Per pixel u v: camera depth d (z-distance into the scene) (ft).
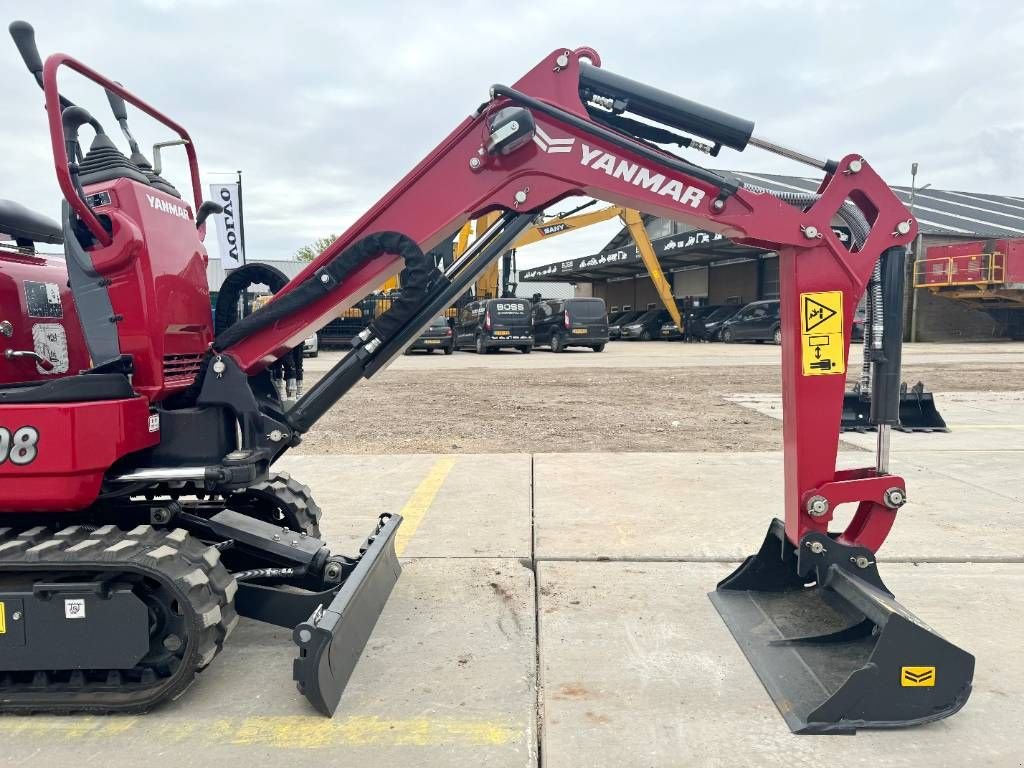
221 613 8.55
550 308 84.17
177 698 8.69
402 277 9.93
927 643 7.94
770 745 7.67
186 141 11.16
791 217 9.34
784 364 9.89
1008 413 31.12
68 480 8.18
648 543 14.11
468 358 71.31
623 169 9.43
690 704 8.46
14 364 9.41
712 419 30.45
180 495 9.96
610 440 25.67
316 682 8.07
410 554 13.64
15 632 8.16
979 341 99.45
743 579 11.47
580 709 8.37
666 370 54.60
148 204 9.23
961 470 20.07
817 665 9.11
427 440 25.94
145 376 9.16
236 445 9.78
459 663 9.48
